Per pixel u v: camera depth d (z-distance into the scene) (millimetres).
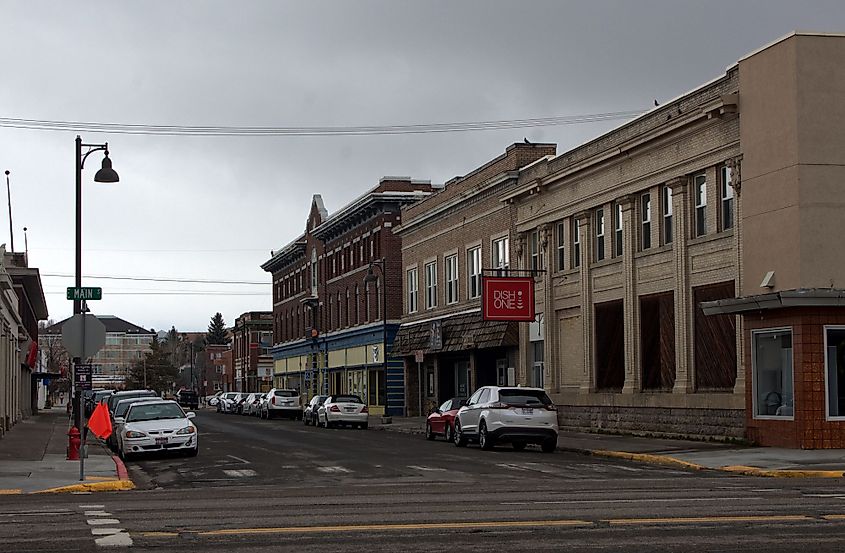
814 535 11750
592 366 38938
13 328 48531
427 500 16250
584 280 39188
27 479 21391
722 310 28688
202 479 22641
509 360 46719
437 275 55094
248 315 119375
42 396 102750
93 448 32500
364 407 51406
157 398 35500
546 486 18969
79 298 29375
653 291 34938
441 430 36812
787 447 27266
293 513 14438
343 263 74875
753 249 29062
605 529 12367
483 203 48656
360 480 21547
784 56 27984
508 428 30281
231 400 84000
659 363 34531
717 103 30109
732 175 30125
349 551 10914
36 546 11320
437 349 52375
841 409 26766
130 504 16141
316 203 83125
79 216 32781
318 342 81125
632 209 36156
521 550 10922
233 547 11227
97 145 32938
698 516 13492
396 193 65125
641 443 31406
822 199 27375
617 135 36906
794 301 26281
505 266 46312
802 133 27484
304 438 40156
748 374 28891
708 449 27828
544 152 45438
